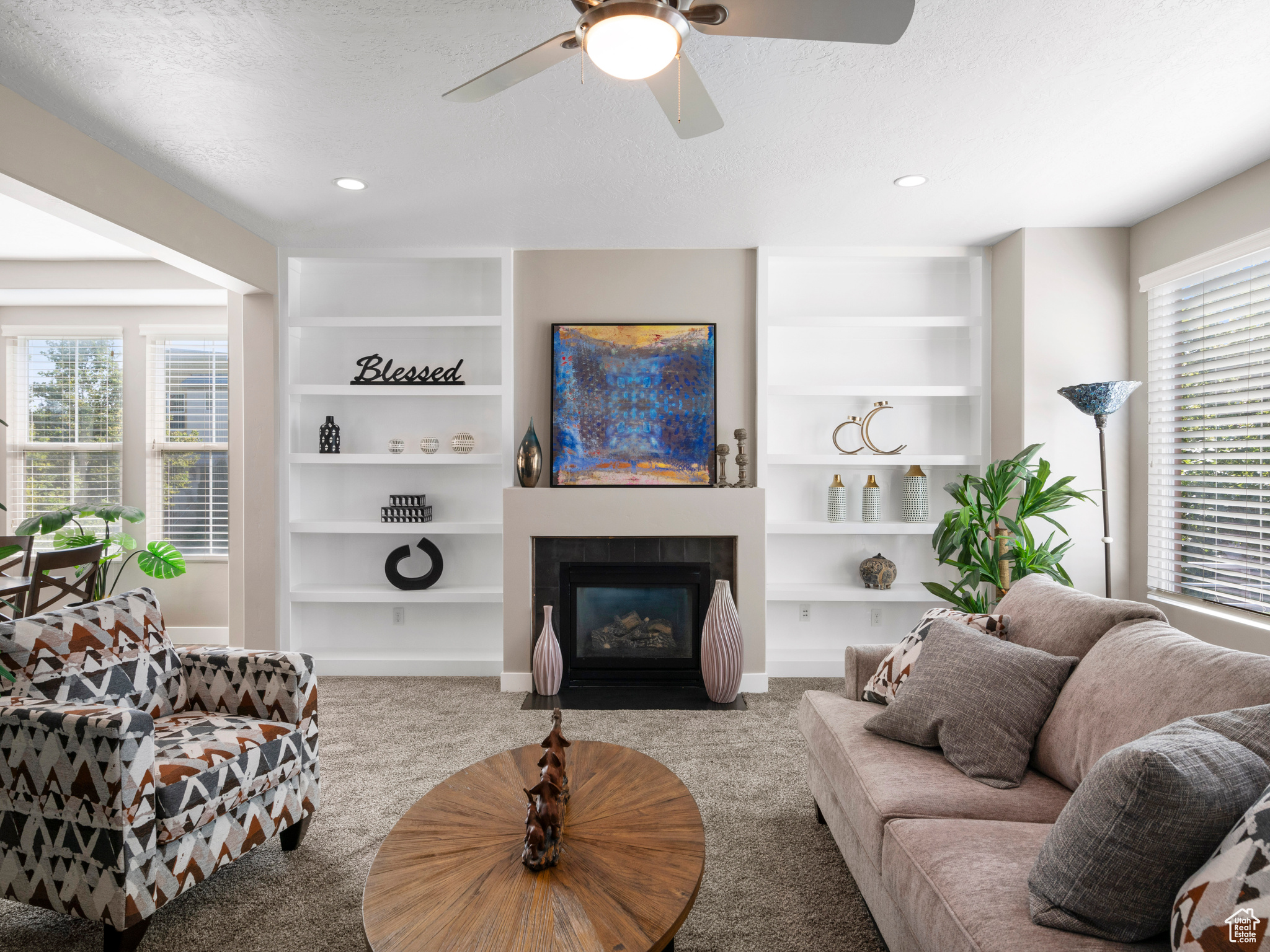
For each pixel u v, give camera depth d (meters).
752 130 2.75
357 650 4.57
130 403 5.15
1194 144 2.87
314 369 4.59
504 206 3.61
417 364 4.59
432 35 2.13
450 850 1.51
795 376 4.54
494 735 3.36
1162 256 3.63
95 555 3.98
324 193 3.43
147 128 2.74
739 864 2.22
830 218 3.78
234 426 4.55
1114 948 1.15
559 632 4.18
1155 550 3.69
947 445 4.51
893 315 4.51
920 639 2.34
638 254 4.35
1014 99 2.51
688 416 4.32
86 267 4.66
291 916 1.97
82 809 1.74
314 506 4.61
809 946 1.83
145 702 2.25
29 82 2.40
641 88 2.43
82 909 1.75
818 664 4.29
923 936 1.40
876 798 1.75
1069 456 3.88
